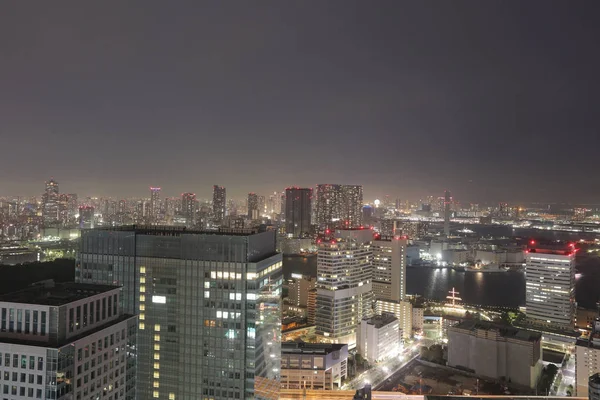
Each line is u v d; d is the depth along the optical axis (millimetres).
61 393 129250
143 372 196625
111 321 155625
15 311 136000
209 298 191625
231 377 189000
